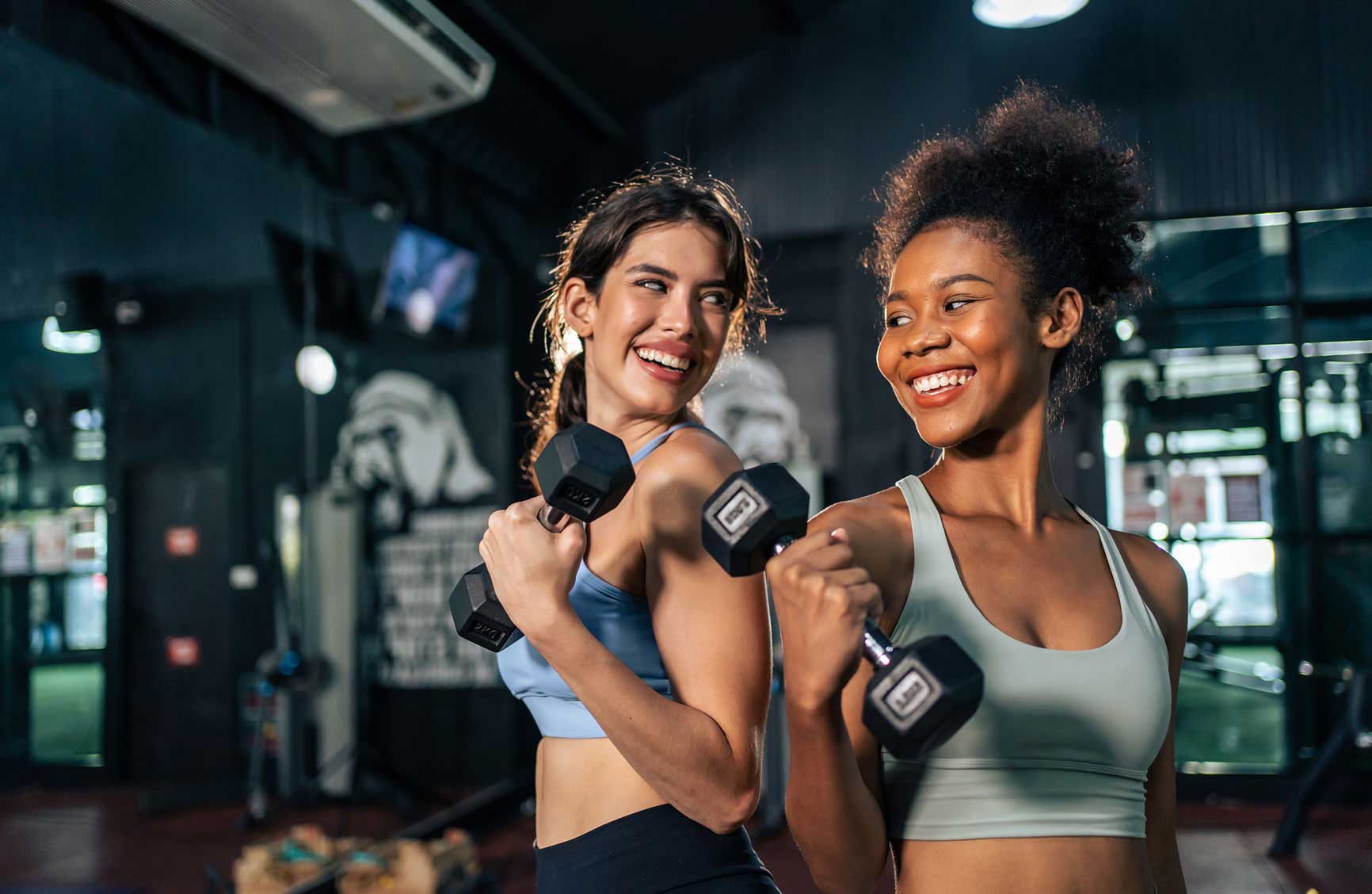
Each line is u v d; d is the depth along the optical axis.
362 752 5.17
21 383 3.42
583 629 0.99
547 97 5.83
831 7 6.16
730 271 1.28
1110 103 5.82
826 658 0.77
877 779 0.97
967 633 0.95
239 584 4.70
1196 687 5.62
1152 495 5.77
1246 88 5.68
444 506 6.05
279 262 4.91
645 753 1.01
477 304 6.19
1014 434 1.06
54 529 3.55
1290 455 5.64
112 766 3.71
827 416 6.03
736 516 0.83
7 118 3.37
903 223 1.14
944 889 0.93
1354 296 5.61
